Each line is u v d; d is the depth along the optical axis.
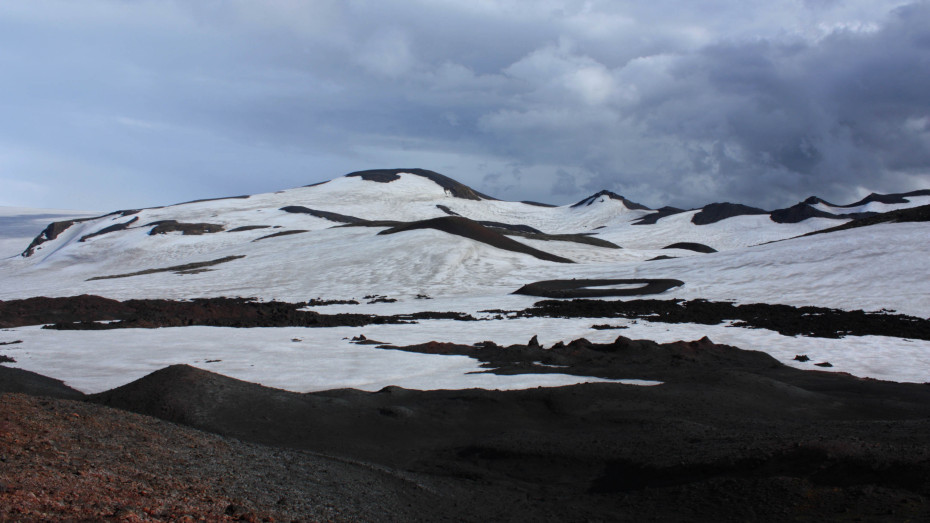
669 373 22.69
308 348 30.20
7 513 5.54
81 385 20.56
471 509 9.61
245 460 9.95
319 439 14.04
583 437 13.38
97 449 8.34
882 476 8.38
